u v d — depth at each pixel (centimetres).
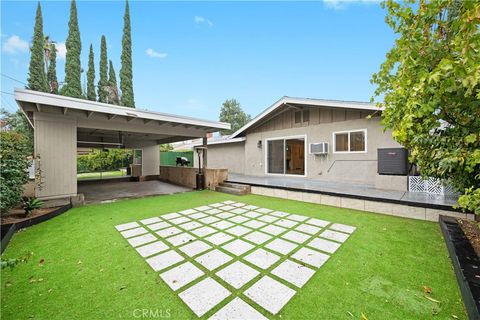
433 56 195
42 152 545
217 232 363
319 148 807
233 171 1292
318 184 709
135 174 1268
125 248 303
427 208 418
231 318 171
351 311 177
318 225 396
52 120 560
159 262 262
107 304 189
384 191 557
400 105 235
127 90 2122
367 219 432
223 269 244
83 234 360
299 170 905
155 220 437
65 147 578
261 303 188
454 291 201
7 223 371
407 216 440
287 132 946
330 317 171
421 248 294
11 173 407
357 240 324
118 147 1155
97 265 256
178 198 674
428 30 205
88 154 1775
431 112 190
